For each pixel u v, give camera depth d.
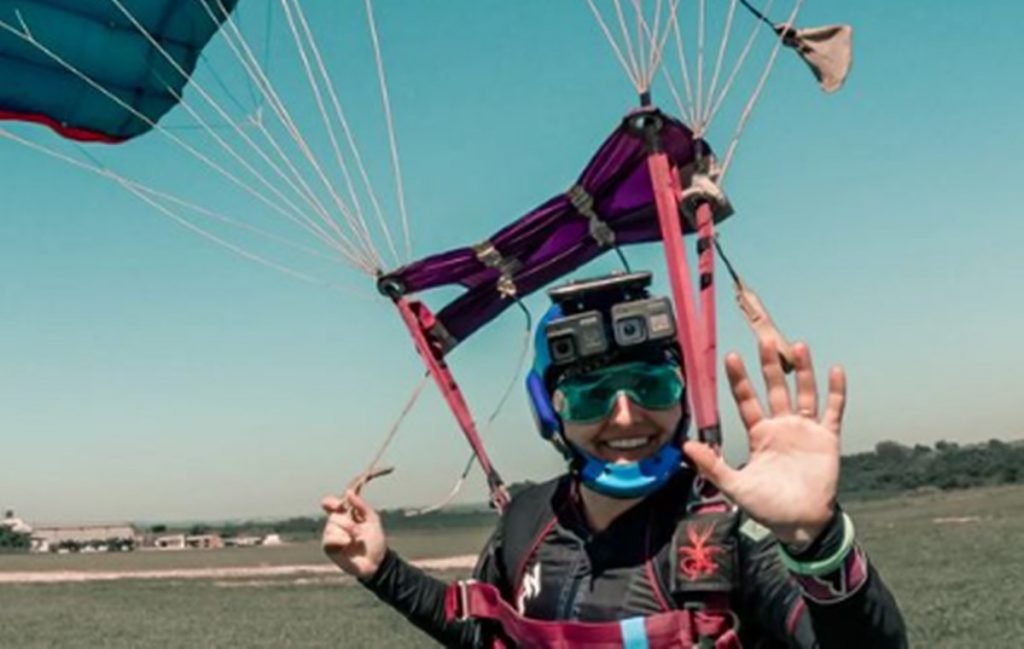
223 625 10.43
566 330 1.17
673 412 1.18
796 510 0.90
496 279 1.64
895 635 0.94
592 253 1.62
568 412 1.18
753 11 1.61
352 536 1.40
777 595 1.05
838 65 1.59
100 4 2.31
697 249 1.32
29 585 19.06
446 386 1.58
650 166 1.38
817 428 0.91
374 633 9.03
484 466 1.53
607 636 1.13
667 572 1.15
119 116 2.44
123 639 9.91
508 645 1.29
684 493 1.19
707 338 1.24
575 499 1.24
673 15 1.38
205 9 2.38
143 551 39.25
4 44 2.27
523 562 1.25
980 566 10.78
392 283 1.64
